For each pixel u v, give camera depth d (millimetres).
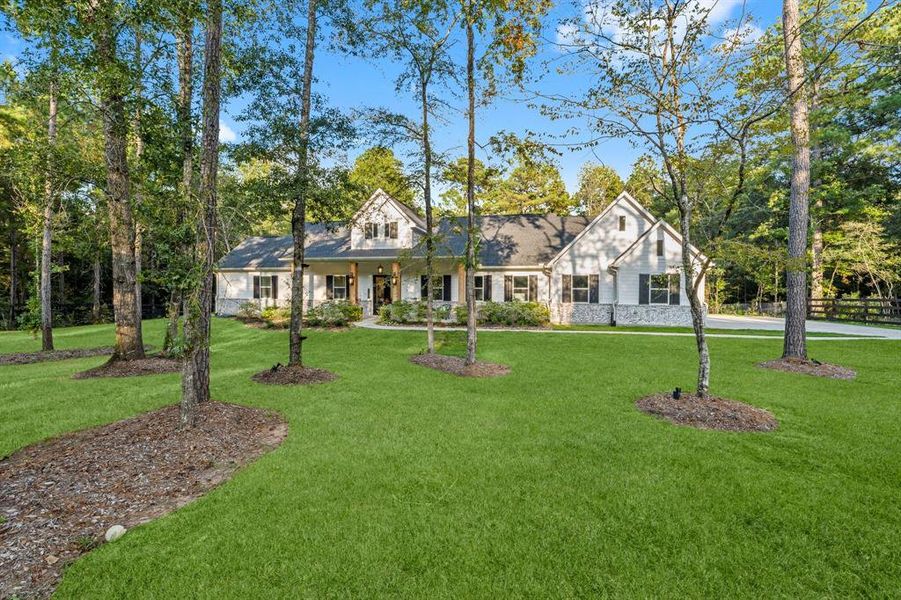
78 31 6043
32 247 13633
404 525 3369
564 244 21891
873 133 21469
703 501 3770
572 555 3025
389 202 22141
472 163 10180
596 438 5312
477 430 5621
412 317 19578
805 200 10344
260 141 8523
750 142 6504
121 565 2875
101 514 3533
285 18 8570
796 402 6945
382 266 23578
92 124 12164
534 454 4809
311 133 8922
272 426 5879
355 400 7117
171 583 2723
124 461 4457
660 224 18484
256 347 13367
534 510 3605
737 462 4605
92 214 13242
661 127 6695
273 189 8656
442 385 8211
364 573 2820
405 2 8977
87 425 5777
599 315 19828
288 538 3188
